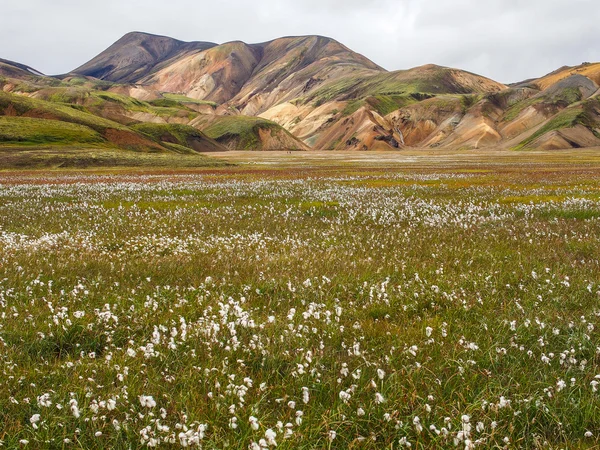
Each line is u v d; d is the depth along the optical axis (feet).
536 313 25.85
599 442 14.90
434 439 14.37
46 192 105.70
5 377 17.95
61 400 16.08
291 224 60.95
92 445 14.48
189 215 69.21
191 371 18.53
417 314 26.73
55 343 22.06
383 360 20.13
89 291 30.01
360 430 15.55
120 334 23.29
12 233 52.26
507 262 37.88
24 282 31.58
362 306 27.86
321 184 130.93
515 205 80.43
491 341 22.07
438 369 19.29
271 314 26.23
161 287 31.14
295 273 34.91
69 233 54.70
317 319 24.93
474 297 28.91
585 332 22.80
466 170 215.31
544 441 14.76
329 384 18.02
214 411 15.98
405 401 16.76
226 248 44.68
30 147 330.75
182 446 13.93
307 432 15.01
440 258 39.99
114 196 99.71
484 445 14.25
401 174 182.50
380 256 41.65
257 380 18.49
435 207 74.69
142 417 15.33
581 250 42.52
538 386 17.97
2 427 15.01
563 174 173.68
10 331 22.61
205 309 25.45
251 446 13.57
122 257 41.55
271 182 139.64
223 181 147.95
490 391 17.31
